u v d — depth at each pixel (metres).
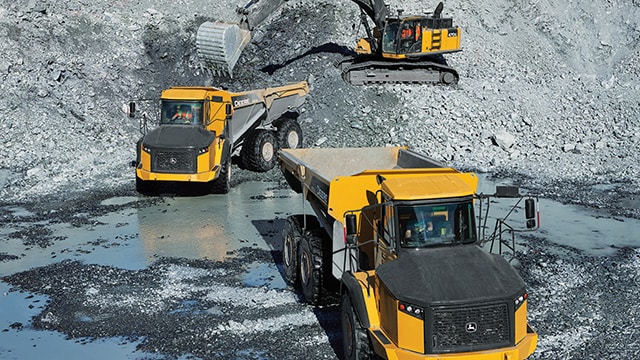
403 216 8.77
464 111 23.30
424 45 24.36
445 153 21.58
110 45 25.02
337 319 10.86
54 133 21.39
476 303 7.88
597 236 15.10
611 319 10.76
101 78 23.94
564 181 19.53
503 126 23.09
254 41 26.80
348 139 21.94
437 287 8.02
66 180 19.42
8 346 10.21
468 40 27.41
